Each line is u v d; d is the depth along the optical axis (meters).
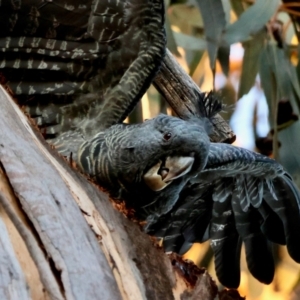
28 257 2.30
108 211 2.38
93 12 2.48
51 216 2.32
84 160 2.49
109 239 2.37
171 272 2.39
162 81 2.57
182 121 2.50
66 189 2.35
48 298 2.30
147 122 2.50
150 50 2.50
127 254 2.37
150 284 2.38
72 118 2.52
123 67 2.51
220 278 2.60
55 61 2.50
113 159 2.49
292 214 2.59
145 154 2.48
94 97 2.52
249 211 2.60
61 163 2.38
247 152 2.56
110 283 2.32
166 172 2.48
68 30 2.49
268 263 2.60
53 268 2.31
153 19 2.49
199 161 2.49
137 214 2.52
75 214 2.34
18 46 2.49
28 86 2.51
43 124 2.52
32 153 2.35
